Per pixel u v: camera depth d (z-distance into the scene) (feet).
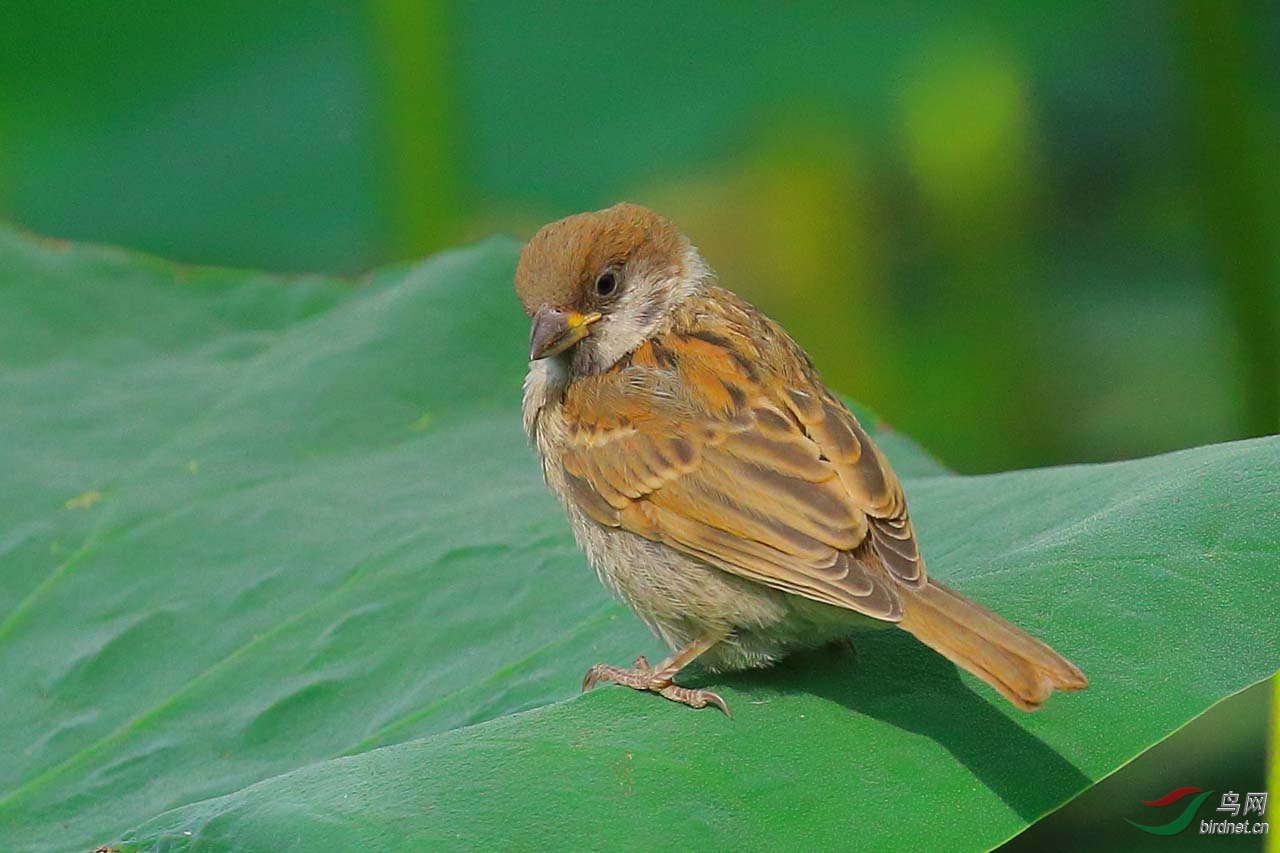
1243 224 42.24
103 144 43.45
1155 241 47.73
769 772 22.34
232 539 32.45
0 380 36.96
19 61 42.42
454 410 36.50
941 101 45.96
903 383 48.39
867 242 48.44
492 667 29.14
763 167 48.34
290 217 43.78
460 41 42.50
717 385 28.25
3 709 29.66
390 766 21.99
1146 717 22.76
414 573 31.01
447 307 37.99
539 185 43.65
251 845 20.49
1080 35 45.01
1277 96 42.65
